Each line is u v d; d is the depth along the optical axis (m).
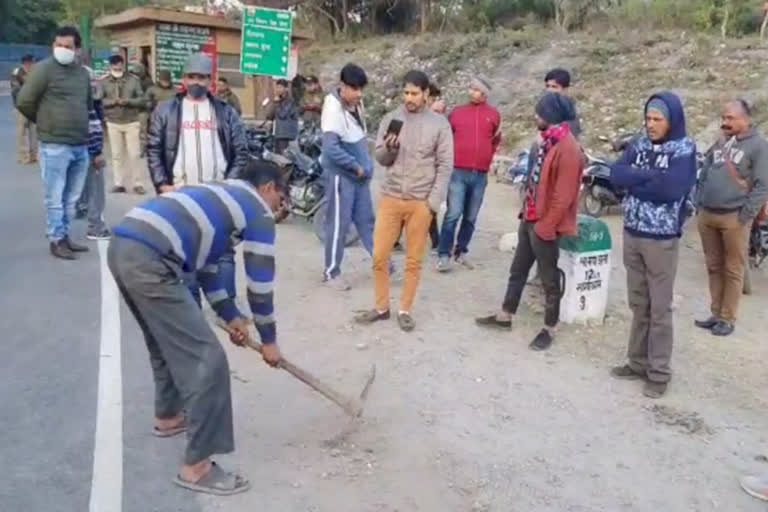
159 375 4.04
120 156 10.98
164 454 3.98
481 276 7.63
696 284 7.88
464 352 5.59
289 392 4.81
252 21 11.18
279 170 3.81
